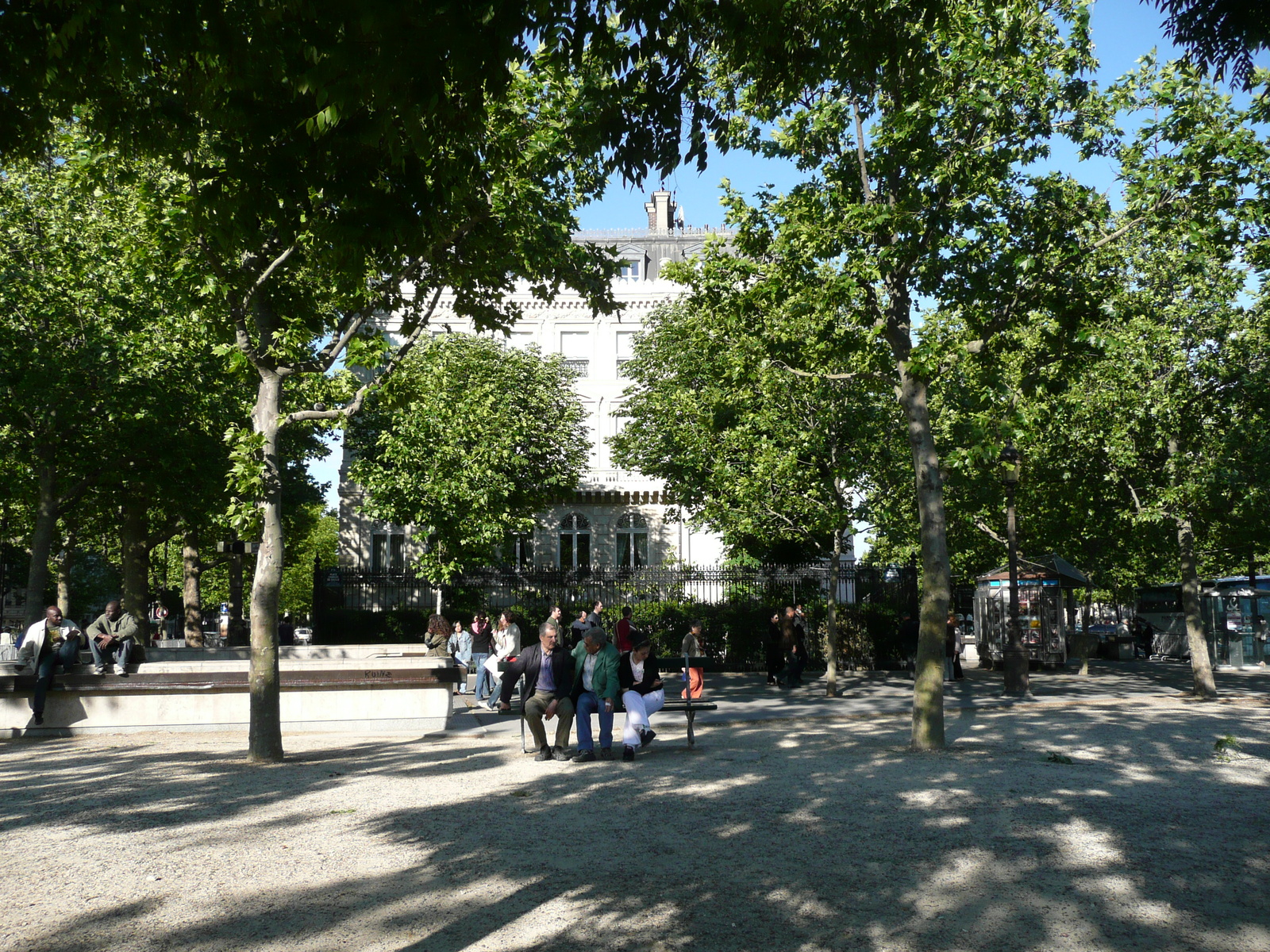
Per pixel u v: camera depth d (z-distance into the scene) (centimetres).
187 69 678
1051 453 2264
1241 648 3122
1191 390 2097
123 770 1125
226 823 792
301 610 7512
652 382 3416
